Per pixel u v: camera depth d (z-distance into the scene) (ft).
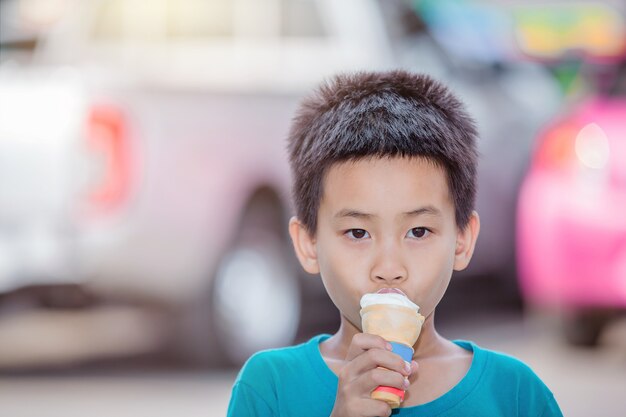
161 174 47.39
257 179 50.85
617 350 57.06
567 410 44.75
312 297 54.24
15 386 49.08
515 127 66.18
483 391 19.42
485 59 69.05
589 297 51.96
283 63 53.98
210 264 48.49
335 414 17.93
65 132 46.47
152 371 51.60
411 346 18.25
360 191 18.80
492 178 63.98
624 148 51.60
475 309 66.85
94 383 49.62
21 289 46.88
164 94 48.19
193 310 48.47
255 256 50.72
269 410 19.47
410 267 18.81
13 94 47.14
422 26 62.85
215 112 49.73
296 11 55.06
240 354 50.14
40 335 59.52
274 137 51.93
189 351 49.11
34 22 58.13
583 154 52.19
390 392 17.63
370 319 18.13
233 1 54.24
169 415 43.55
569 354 56.08
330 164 19.17
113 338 57.98
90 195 46.42
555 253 52.39
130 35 54.95
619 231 50.96
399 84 20.03
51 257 46.47
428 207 18.86
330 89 20.35
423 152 18.92
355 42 56.29
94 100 46.70
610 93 53.62
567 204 52.01
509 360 19.80
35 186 46.50
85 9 56.39
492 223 64.34
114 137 46.44
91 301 47.78
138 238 46.85
